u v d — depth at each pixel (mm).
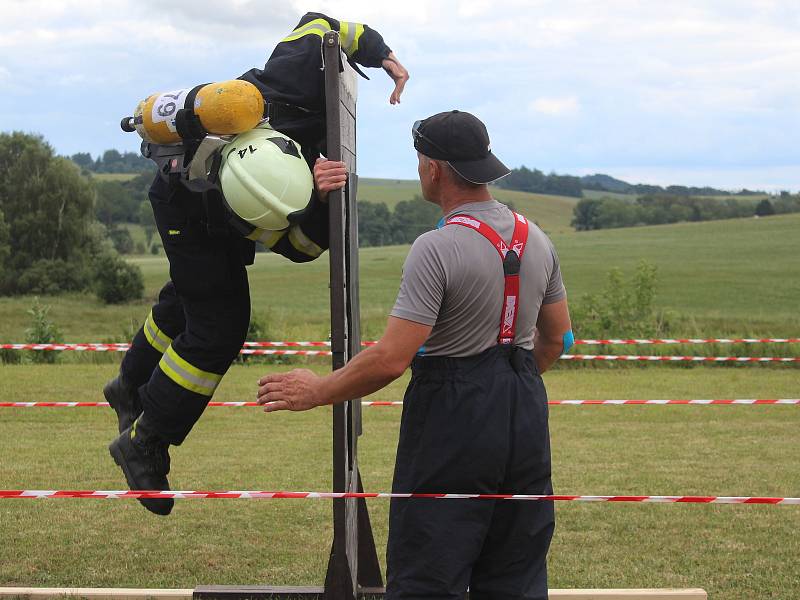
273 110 4754
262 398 4191
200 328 4984
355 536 5566
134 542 7371
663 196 152375
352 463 5254
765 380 18906
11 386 17562
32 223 84438
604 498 5055
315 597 5773
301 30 4992
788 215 123312
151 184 4938
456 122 4238
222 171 4574
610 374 20016
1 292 81562
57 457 10867
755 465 10602
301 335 26375
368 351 4078
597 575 6566
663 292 62250
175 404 5055
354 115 5254
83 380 18531
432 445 4148
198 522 7953
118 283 74188
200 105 4527
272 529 7766
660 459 10977
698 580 6457
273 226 4562
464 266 4109
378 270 78750
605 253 89938
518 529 4270
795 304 55406
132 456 5250
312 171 4922
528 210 157250
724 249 90250
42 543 7320
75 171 88500
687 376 19609
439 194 4352
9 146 87375
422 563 4145
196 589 5832
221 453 11352
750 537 7516
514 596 4289
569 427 13484
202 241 4832
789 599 6074
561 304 4594
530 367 4316
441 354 4195
